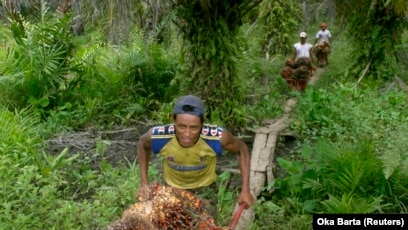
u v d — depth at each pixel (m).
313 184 4.61
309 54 10.41
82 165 5.66
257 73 10.61
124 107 7.66
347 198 4.25
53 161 5.19
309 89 7.59
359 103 7.92
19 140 5.64
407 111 7.56
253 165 5.47
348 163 4.67
